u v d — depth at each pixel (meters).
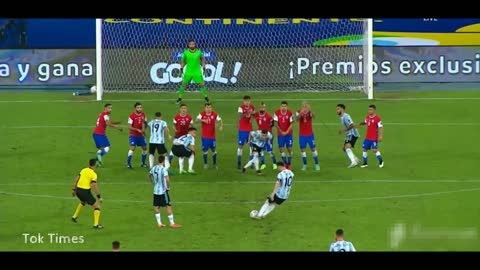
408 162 105.19
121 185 97.50
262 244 81.75
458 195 94.06
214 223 87.06
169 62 139.38
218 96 134.88
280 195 86.69
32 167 103.06
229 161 106.19
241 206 91.62
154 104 129.62
